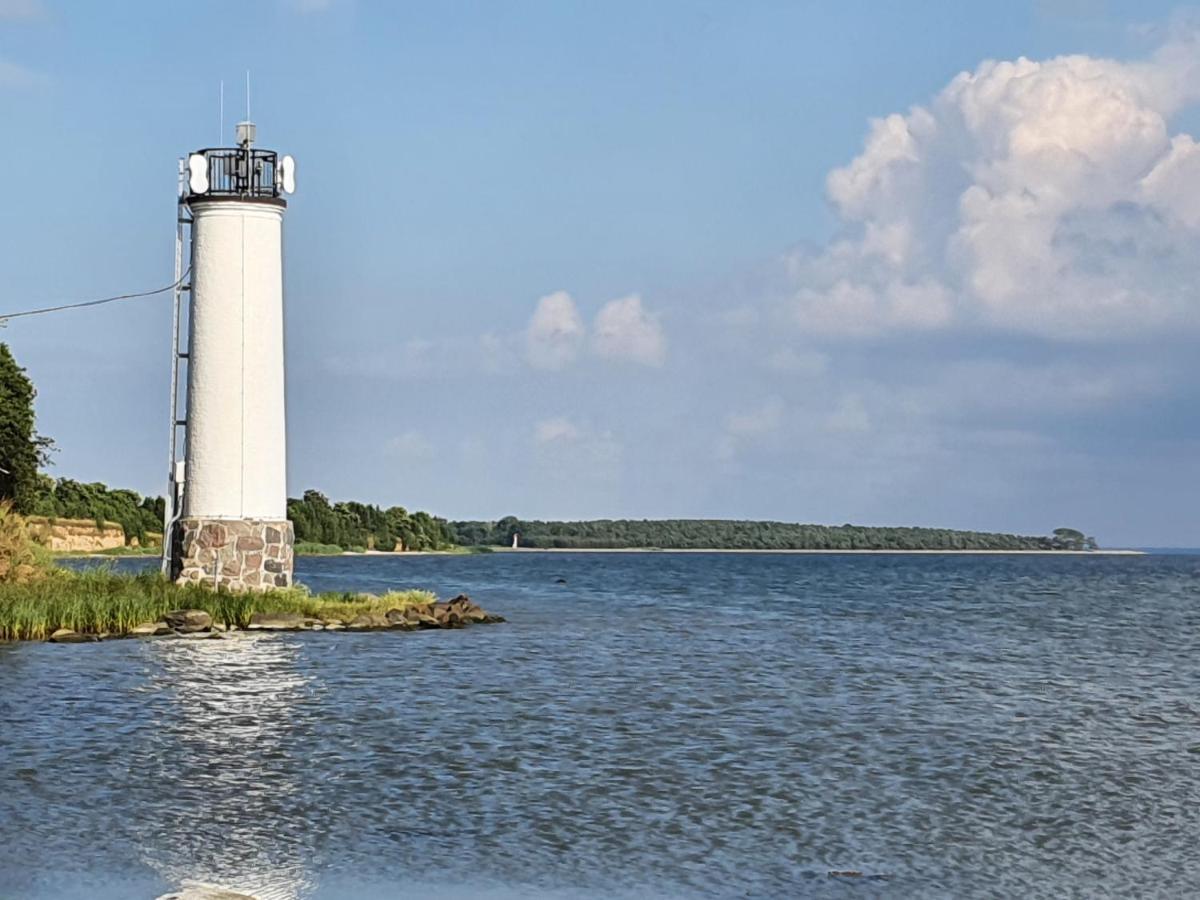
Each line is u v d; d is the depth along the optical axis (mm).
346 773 25453
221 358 53031
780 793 24281
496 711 33031
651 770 26094
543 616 68438
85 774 25109
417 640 50375
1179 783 25703
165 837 20922
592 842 20891
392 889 18656
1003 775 26219
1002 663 47312
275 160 53594
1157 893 18859
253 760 26578
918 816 22797
